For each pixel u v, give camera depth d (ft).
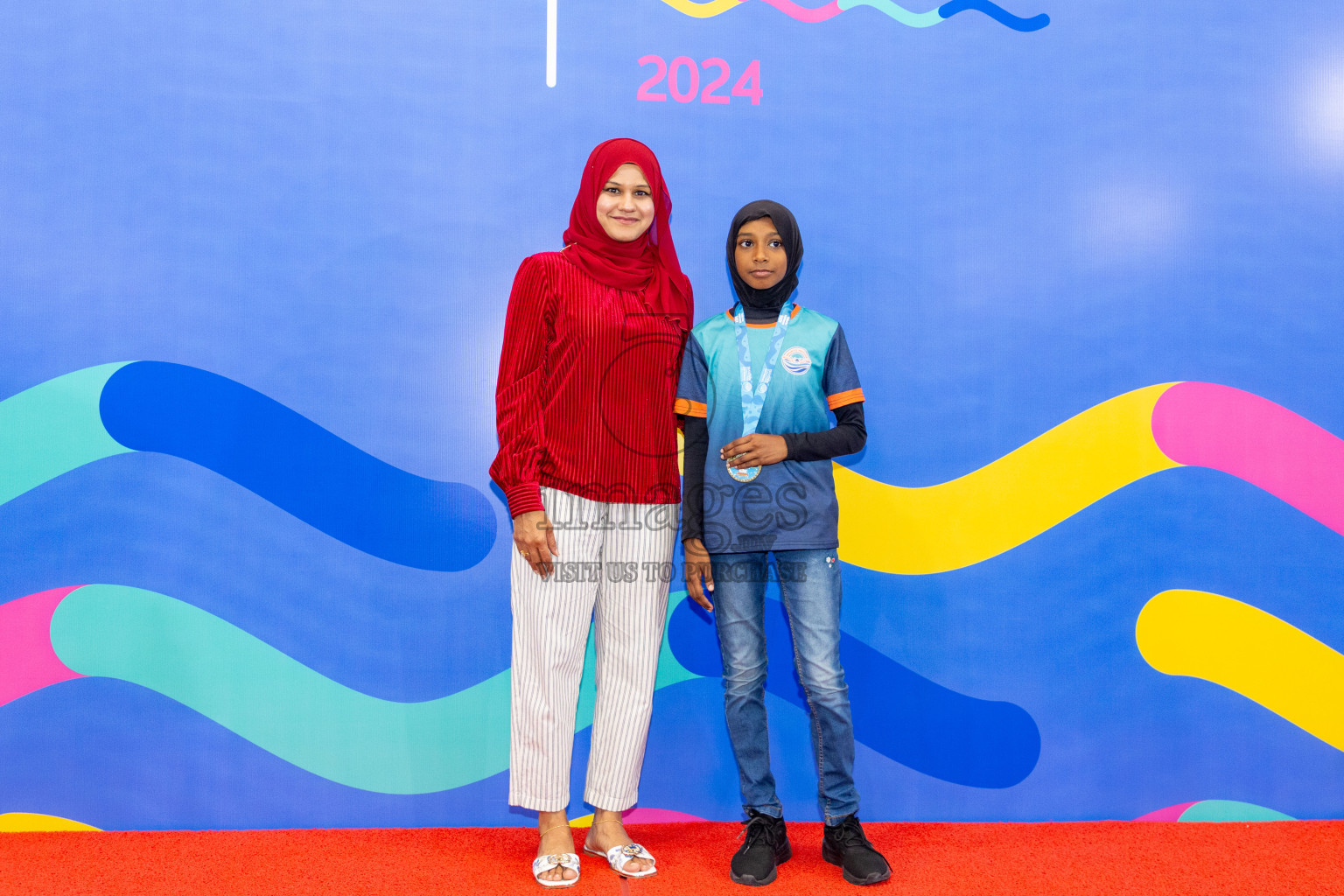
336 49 6.35
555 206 6.43
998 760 6.44
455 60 6.40
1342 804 6.49
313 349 6.31
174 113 6.26
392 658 6.29
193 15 6.28
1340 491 6.61
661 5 6.48
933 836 6.11
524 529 5.30
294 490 6.27
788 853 5.64
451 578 6.34
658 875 5.44
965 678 6.47
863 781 6.40
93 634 6.14
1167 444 6.59
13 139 6.18
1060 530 6.54
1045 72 6.63
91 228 6.21
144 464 6.20
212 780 6.16
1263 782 6.48
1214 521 6.59
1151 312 6.62
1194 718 6.50
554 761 5.45
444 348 6.38
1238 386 6.63
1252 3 6.70
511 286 6.40
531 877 5.42
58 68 6.21
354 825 6.22
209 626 6.19
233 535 6.23
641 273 5.74
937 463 6.52
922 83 6.59
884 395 6.51
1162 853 5.81
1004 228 6.59
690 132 6.47
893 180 6.56
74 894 5.12
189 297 6.24
